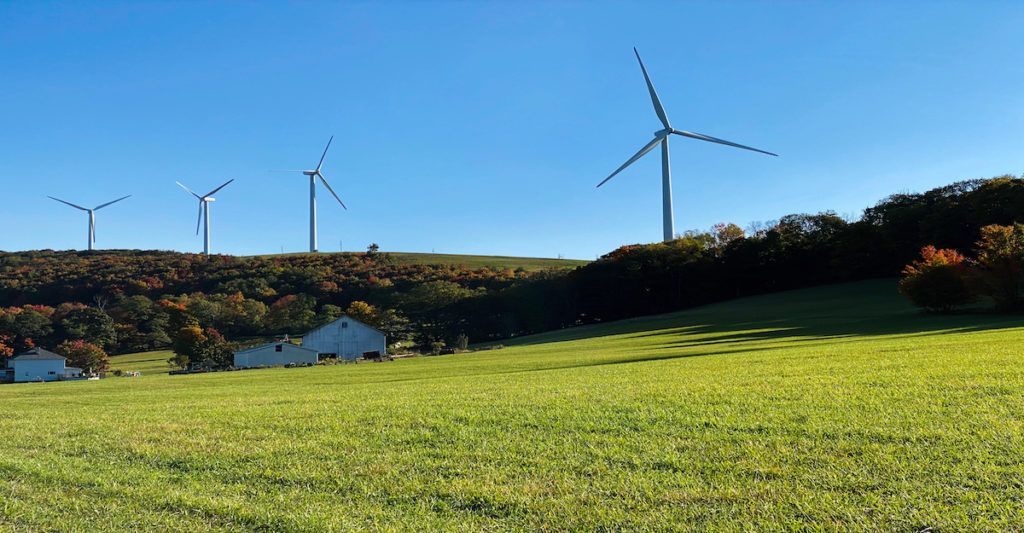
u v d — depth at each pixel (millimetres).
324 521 7805
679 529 6953
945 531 6438
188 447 12688
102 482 10125
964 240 96750
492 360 50312
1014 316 53812
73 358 95875
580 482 8766
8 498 9477
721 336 56469
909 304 77250
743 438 10617
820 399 14078
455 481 9148
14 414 22391
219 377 51594
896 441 9680
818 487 7875
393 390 25172
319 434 13477
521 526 7379
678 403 14797
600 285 115625
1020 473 7766
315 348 90312
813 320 68125
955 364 19562
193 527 7891
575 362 39938
